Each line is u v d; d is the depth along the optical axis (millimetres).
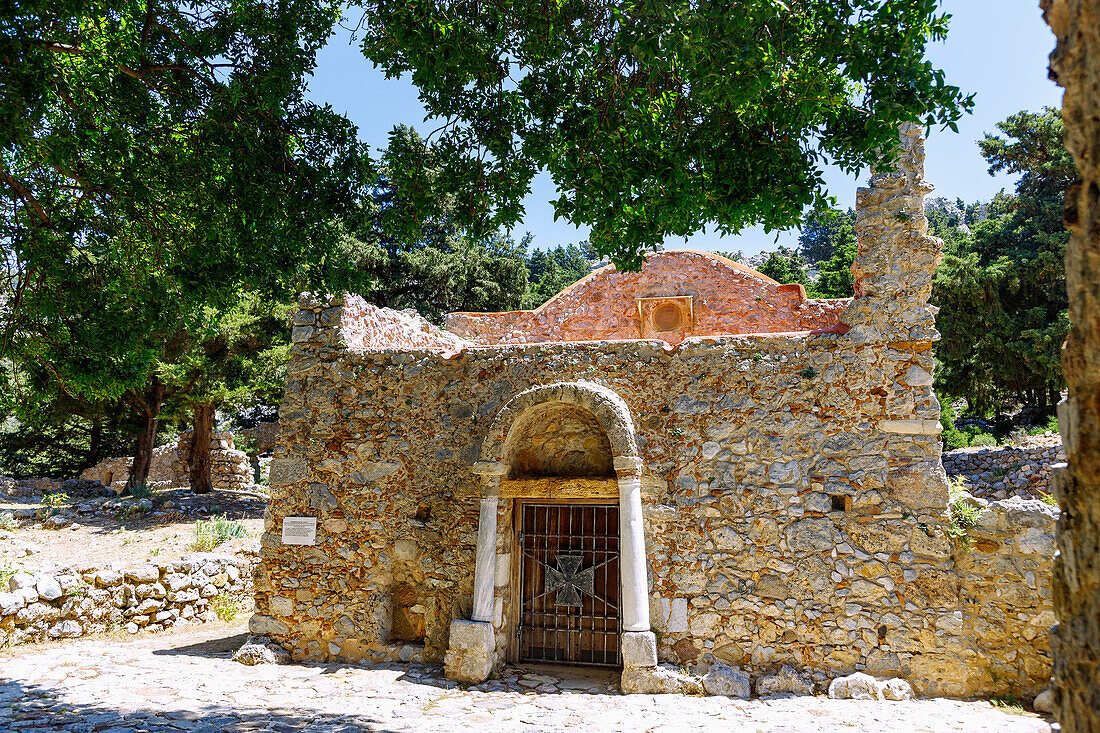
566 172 7289
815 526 9055
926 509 8812
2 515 18453
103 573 11617
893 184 9562
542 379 10289
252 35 7645
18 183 7645
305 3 7770
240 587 14172
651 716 7691
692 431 9648
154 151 8031
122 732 6367
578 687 8961
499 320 15172
